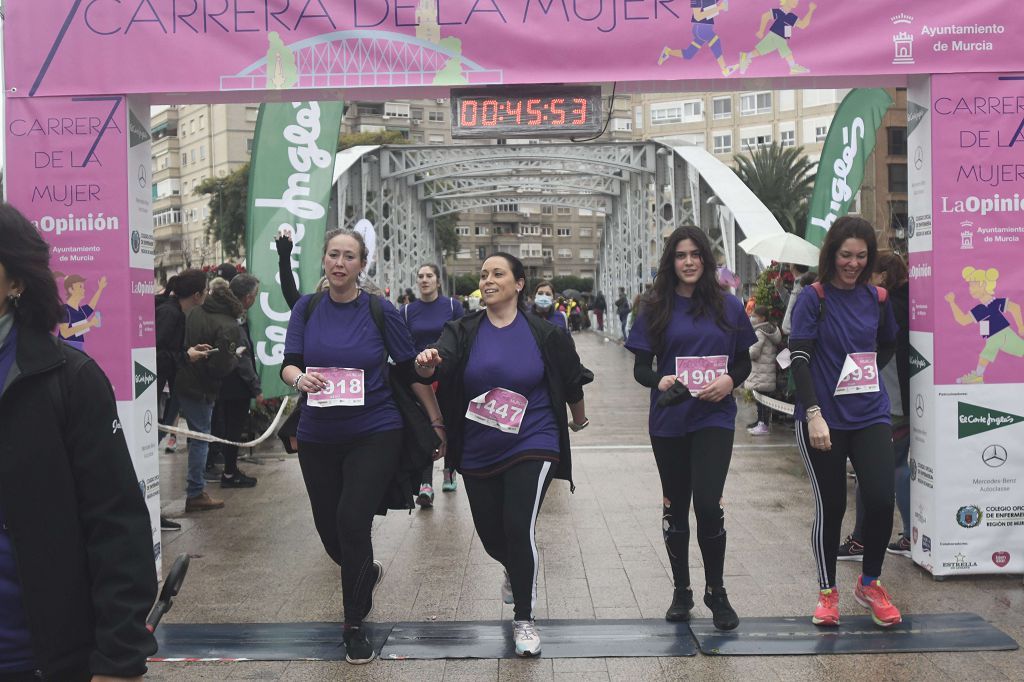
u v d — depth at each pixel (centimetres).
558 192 4641
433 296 816
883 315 489
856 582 555
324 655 447
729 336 464
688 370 460
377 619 502
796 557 611
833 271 477
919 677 411
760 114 7025
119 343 560
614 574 580
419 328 810
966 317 559
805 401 463
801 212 4397
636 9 558
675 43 558
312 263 1013
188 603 534
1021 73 558
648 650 446
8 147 561
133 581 217
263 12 559
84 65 558
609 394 1798
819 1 555
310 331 464
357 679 418
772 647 446
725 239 2405
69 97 559
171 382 786
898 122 5769
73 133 559
